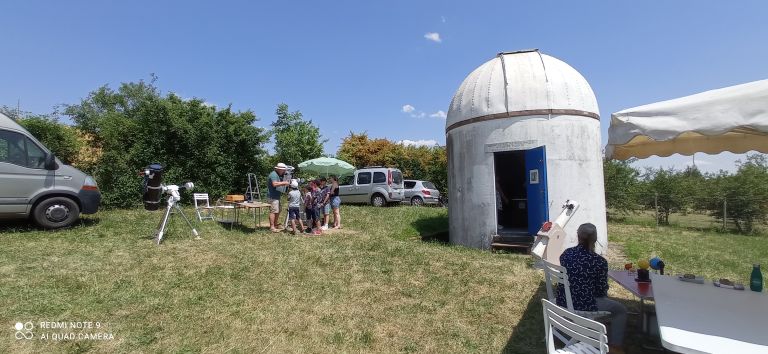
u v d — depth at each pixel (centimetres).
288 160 2594
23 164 884
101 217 1141
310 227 1081
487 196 970
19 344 406
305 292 600
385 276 690
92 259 700
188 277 634
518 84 961
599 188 980
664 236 1363
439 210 1639
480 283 666
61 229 920
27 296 518
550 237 506
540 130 935
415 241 1046
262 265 717
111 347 415
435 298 596
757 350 255
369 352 437
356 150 3409
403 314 538
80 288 561
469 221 999
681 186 1848
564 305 415
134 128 1560
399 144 3500
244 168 1797
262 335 460
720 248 1125
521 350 448
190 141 1623
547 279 439
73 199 946
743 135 503
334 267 730
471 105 1005
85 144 1516
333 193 1186
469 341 466
